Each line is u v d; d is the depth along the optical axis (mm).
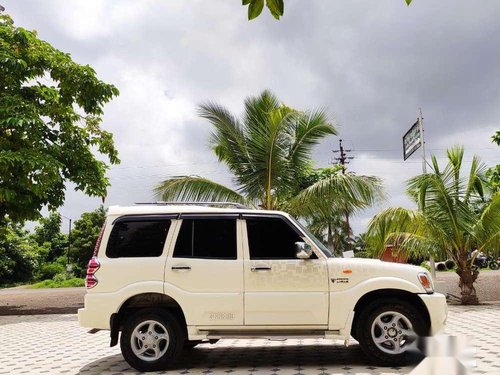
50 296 24141
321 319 6375
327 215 15234
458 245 13805
